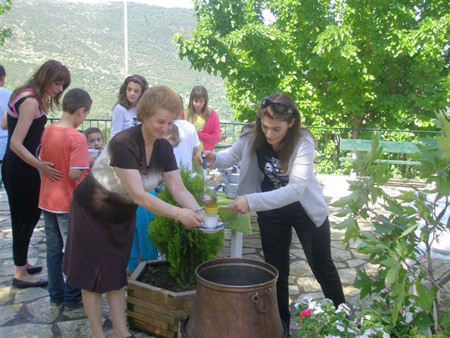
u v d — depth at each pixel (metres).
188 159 3.87
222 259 2.37
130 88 4.01
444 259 2.40
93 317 2.53
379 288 2.26
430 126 10.94
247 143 2.66
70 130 2.96
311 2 10.31
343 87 10.77
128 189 2.24
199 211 2.34
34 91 3.07
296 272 4.10
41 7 109.06
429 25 9.47
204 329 2.04
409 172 9.48
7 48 71.75
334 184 8.27
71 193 3.03
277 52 10.74
